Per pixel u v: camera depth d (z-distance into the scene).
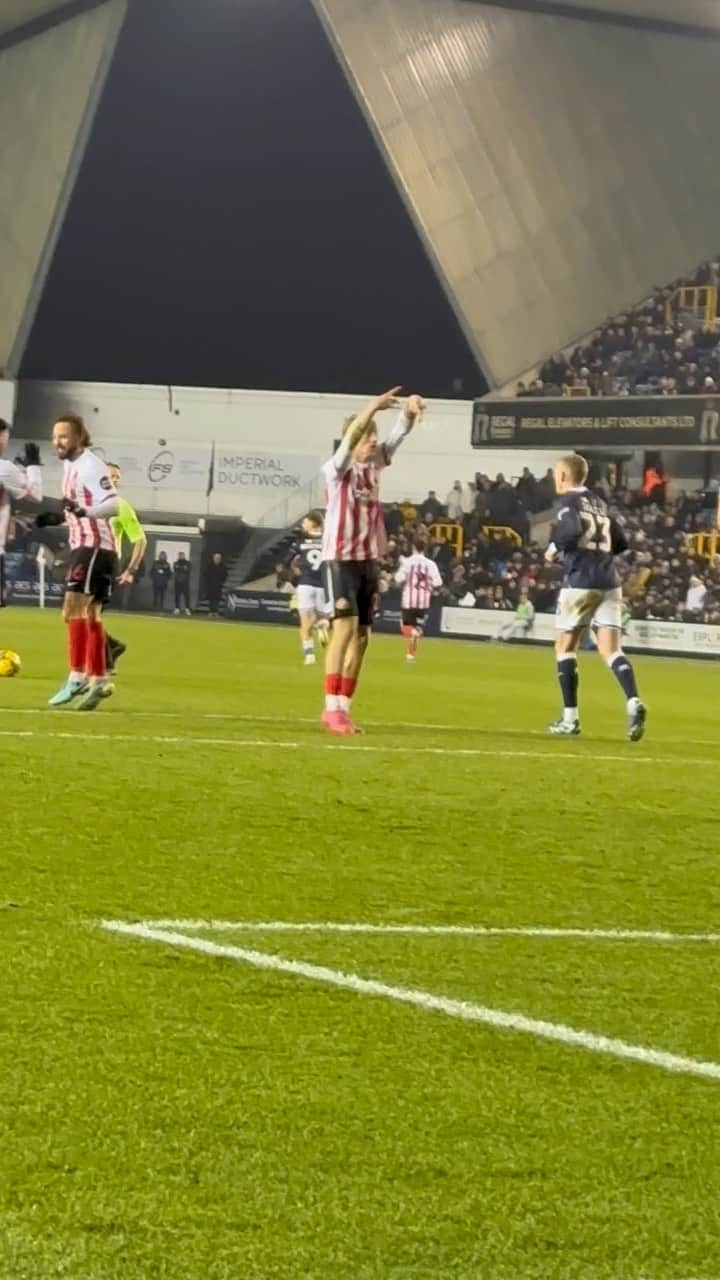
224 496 122.19
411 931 14.02
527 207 110.12
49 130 113.94
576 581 33.03
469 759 26.78
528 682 55.94
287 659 61.09
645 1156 8.80
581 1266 7.38
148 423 123.06
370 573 30.39
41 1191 7.94
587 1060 10.48
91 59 109.50
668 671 75.56
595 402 111.06
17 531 117.62
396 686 49.38
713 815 21.70
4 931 13.20
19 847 16.94
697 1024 11.48
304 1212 7.83
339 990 11.93
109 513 32.59
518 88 107.19
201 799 20.66
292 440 121.81
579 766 26.69
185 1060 10.07
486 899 15.70
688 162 114.12
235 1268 7.20
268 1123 9.03
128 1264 7.18
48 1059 9.95
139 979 11.93
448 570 112.31
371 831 19.14
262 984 11.96
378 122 104.50
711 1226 7.90
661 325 114.44
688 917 15.33
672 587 105.44
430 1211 7.91
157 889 15.24
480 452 118.00
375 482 30.31
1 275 120.56
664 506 112.00
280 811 20.11
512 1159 8.66
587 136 110.19
